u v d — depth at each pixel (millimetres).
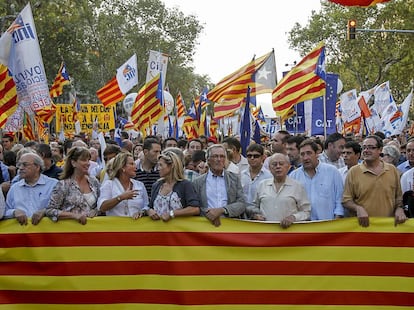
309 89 11469
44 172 8898
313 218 7395
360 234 6781
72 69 39438
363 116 20438
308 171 7539
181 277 6848
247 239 6832
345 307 6773
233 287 6836
